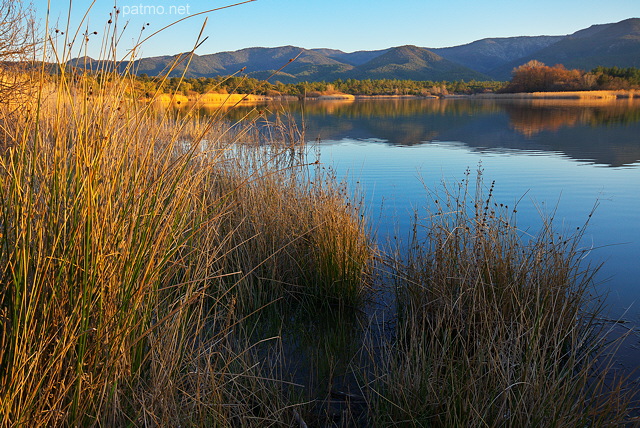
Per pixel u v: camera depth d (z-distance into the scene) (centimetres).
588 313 384
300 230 459
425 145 1595
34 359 169
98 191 198
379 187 894
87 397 189
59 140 193
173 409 220
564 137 1783
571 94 7825
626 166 1115
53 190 190
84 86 201
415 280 393
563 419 235
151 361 232
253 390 277
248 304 407
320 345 356
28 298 180
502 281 362
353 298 417
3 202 179
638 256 528
